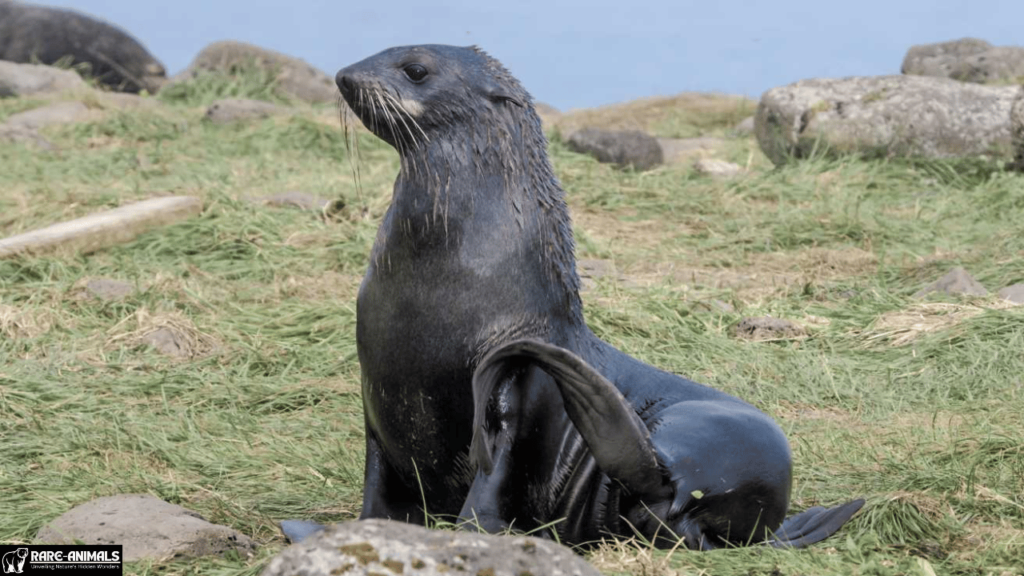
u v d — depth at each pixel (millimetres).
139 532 18500
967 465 23703
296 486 23297
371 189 50156
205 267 39906
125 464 24406
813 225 47062
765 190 53062
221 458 24922
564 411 17766
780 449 18984
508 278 17453
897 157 56812
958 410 28125
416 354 17422
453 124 17531
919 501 21016
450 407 17578
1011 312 34250
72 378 30297
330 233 43000
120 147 63750
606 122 83125
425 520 18609
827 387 30750
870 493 22406
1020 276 39625
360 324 18016
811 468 24125
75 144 64500
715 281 41062
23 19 99125
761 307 37594
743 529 18891
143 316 34250
